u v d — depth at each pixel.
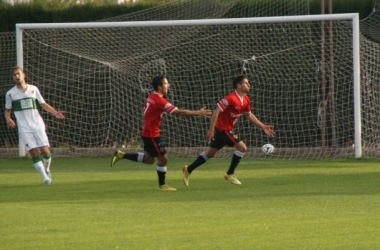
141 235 24.47
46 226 26.30
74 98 62.19
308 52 60.38
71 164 53.50
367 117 57.41
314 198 33.00
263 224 26.28
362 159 53.16
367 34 62.06
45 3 69.44
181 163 53.22
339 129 58.62
